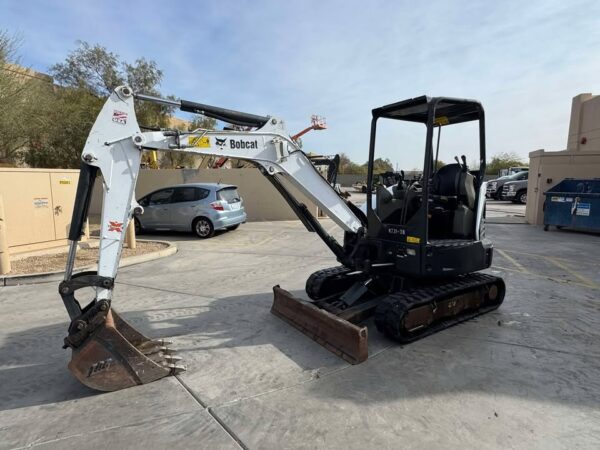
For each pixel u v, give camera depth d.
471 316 4.77
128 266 7.86
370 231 4.76
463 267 4.48
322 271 5.45
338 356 3.86
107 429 2.80
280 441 2.65
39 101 15.55
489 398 3.13
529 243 10.01
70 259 3.39
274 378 3.47
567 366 3.65
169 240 11.21
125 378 3.33
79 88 20.67
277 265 7.90
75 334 3.25
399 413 2.95
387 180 5.08
